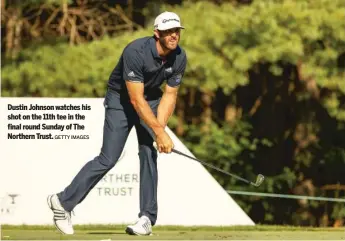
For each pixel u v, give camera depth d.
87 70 25.38
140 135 13.62
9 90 26.06
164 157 19.22
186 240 13.52
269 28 24.81
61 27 28.56
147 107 13.04
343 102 27.97
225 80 25.00
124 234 14.13
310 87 29.84
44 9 29.66
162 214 19.16
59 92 25.73
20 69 25.92
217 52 25.31
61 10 29.31
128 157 19.03
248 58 24.70
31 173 19.05
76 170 19.06
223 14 25.36
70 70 25.48
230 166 29.62
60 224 13.62
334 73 26.12
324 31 25.55
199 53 24.88
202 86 25.41
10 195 19.00
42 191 19.02
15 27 28.42
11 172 19.03
